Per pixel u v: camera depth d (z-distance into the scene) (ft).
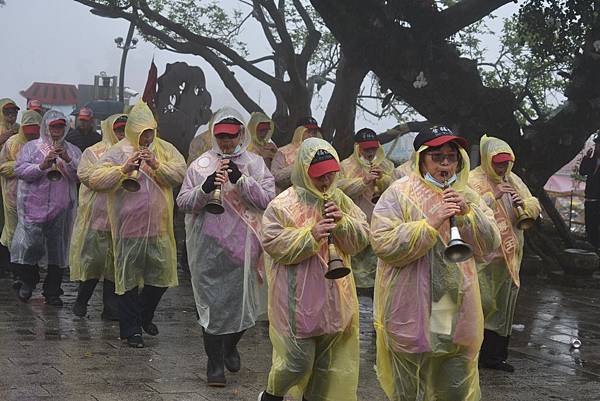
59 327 35.45
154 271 32.55
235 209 26.84
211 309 26.71
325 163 21.45
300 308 21.25
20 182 40.16
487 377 29.89
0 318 37.04
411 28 53.11
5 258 48.19
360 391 27.04
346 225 21.52
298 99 71.77
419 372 20.49
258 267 27.20
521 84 71.77
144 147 31.99
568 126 56.34
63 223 40.27
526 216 30.14
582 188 79.92
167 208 32.42
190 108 70.59
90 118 49.90
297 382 21.68
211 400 25.29
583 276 52.44
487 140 30.78
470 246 19.67
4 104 47.16
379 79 56.44
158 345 32.53
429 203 20.40
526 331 38.93
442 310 20.30
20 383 26.61
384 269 20.68
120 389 26.18
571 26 54.44
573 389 28.63
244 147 27.63
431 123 55.72
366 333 36.45
